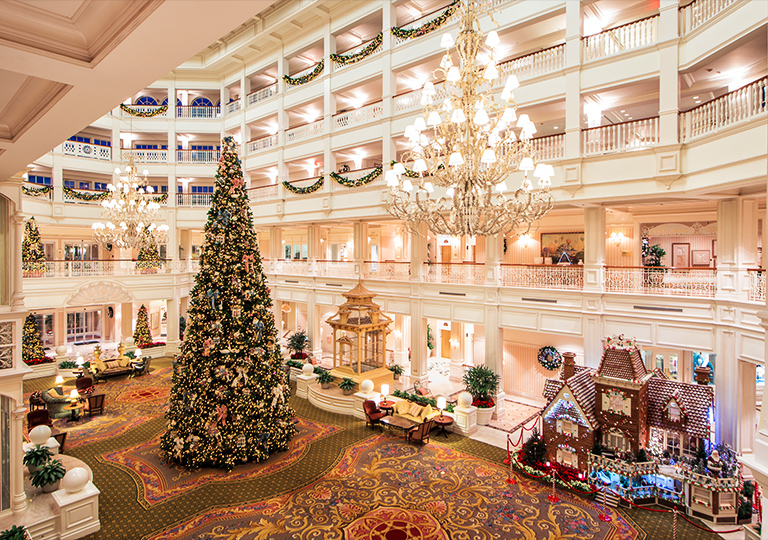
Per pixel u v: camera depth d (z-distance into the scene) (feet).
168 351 74.18
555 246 58.95
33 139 15.20
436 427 42.45
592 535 25.67
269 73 77.15
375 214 55.93
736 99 29.91
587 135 40.22
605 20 45.75
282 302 82.02
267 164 72.38
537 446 33.37
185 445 33.55
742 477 30.12
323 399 48.47
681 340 36.96
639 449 30.58
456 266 52.11
